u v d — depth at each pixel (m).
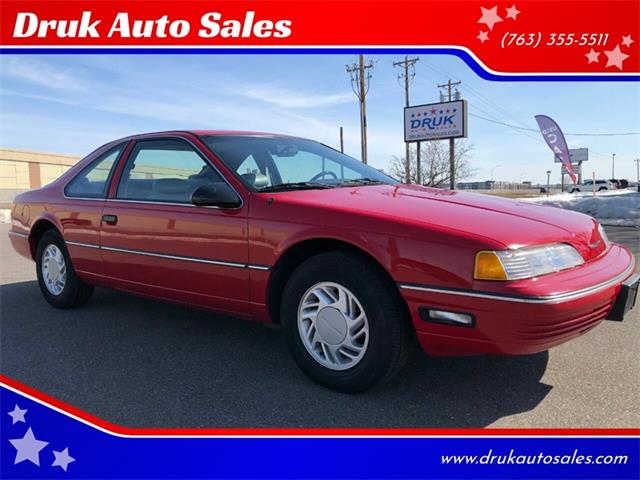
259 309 2.96
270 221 2.84
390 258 2.44
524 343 2.23
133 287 3.67
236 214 2.99
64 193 4.29
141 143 3.82
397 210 2.64
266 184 3.12
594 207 14.12
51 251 4.41
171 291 3.40
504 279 2.24
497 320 2.24
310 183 3.32
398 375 2.91
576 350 3.25
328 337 2.70
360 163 4.07
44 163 36.38
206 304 3.24
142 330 3.79
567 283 2.31
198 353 3.30
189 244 3.21
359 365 2.59
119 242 3.67
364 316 2.56
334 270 2.62
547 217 2.74
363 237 2.52
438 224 2.45
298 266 2.88
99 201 3.89
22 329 3.84
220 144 3.42
